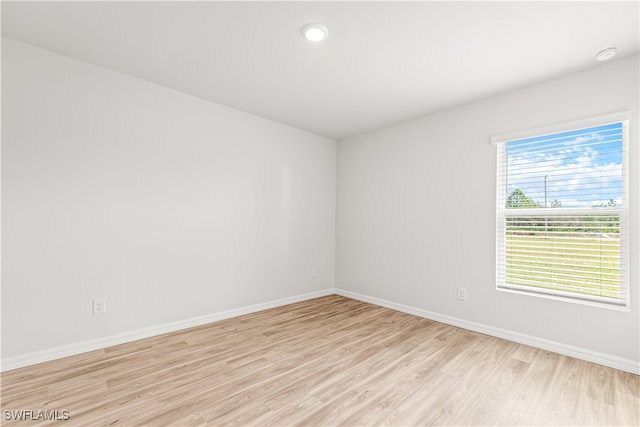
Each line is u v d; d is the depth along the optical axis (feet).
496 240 9.25
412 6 5.53
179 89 9.34
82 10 5.80
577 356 7.68
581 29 6.10
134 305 8.63
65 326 7.54
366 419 5.35
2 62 6.77
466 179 9.96
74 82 7.65
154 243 9.00
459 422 5.30
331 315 11.21
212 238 10.30
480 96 9.43
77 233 7.70
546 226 8.43
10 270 6.84
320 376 6.79
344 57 7.36
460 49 6.91
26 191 7.02
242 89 9.27
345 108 10.64
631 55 7.04
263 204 11.78
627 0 5.22
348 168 14.11
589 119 7.52
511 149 9.13
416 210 11.36
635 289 6.96
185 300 9.68
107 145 8.16
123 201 8.43
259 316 11.02
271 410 5.57
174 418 5.30
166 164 9.24
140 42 6.89
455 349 8.25
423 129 11.22
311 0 5.42
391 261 12.17
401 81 8.57
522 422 5.32
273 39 6.68
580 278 7.86
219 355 7.78
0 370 6.72
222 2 5.51
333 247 14.60
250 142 11.33
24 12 5.87
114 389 6.15
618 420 5.36
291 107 10.65
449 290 10.34
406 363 7.43
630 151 7.05
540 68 7.70
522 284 8.87
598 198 7.59
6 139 6.80
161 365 7.20
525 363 7.44
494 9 5.57
